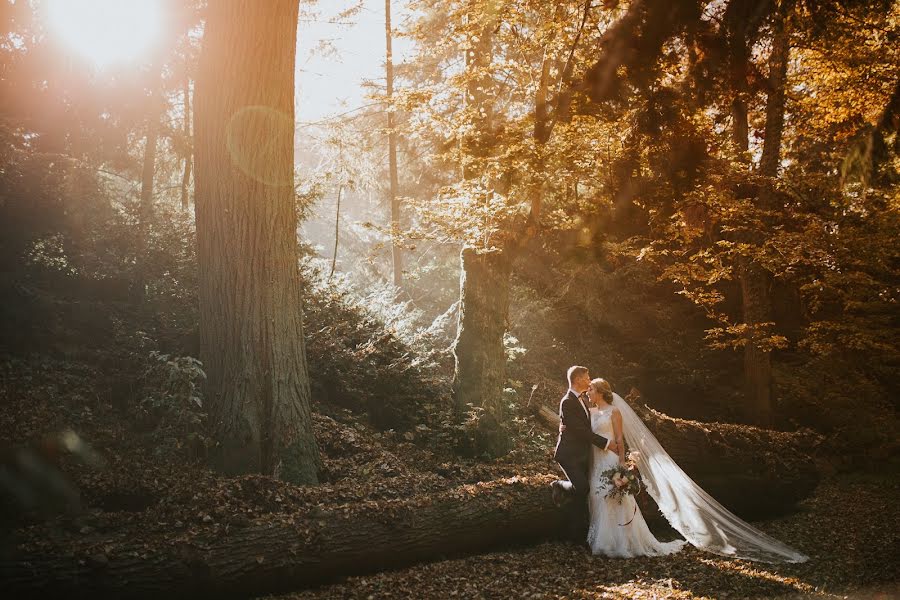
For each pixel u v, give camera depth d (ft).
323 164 49.14
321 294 38.52
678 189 30.71
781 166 47.75
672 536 27.12
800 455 31.48
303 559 18.86
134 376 26.89
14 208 31.65
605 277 54.08
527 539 24.13
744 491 29.78
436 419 33.04
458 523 21.90
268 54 25.75
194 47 39.99
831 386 48.37
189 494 20.29
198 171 26.12
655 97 25.99
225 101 25.52
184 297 33.35
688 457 28.76
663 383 54.85
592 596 18.89
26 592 15.79
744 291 48.34
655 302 59.52
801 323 57.62
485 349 33.45
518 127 34.14
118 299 32.35
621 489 23.44
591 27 32.58
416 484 24.02
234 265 25.26
